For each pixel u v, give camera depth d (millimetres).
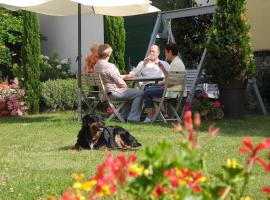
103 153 9688
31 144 11062
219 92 15211
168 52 14195
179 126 2967
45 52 24312
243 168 2971
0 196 6688
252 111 16844
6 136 12406
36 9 16078
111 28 19578
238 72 14812
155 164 2768
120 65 19656
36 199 6539
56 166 8570
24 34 18844
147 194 2799
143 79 14406
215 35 14945
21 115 18297
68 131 12867
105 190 2812
